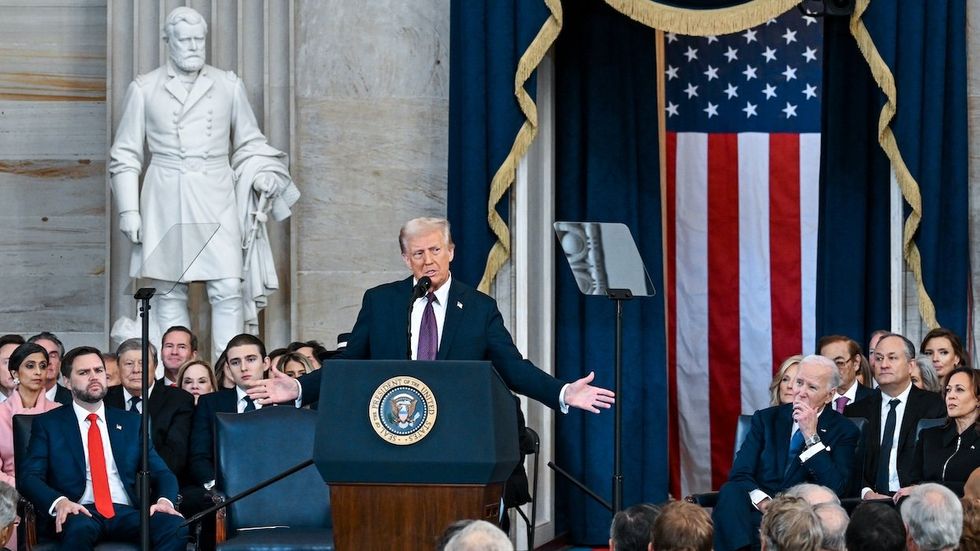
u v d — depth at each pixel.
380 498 7.78
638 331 15.07
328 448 7.72
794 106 15.96
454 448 7.66
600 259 10.32
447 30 15.09
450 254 8.86
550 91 14.88
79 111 15.94
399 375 7.77
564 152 15.10
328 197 15.02
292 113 14.85
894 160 13.89
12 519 9.08
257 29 14.83
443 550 6.34
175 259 11.66
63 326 15.85
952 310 14.02
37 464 10.82
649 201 15.21
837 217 15.00
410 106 15.08
